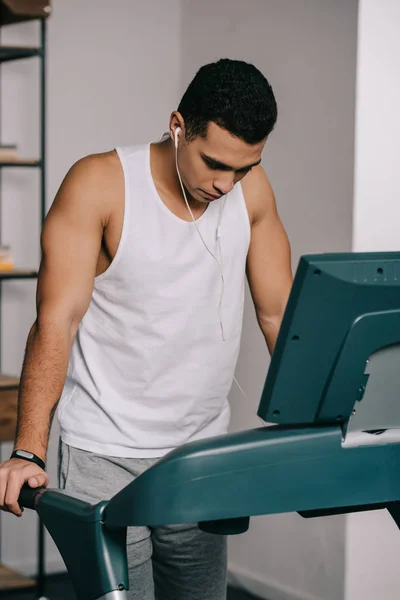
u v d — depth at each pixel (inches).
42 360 67.9
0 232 159.9
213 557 79.1
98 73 165.0
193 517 48.0
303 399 48.9
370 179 124.0
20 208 161.3
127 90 167.5
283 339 47.1
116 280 72.6
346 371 48.5
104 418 73.9
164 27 169.9
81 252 70.3
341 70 138.5
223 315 75.4
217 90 63.9
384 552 132.6
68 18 161.9
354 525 134.7
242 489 48.6
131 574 73.4
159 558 79.6
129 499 49.4
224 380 77.1
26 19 144.4
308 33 144.3
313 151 144.3
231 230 74.9
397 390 50.6
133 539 72.7
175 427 75.1
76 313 70.7
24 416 66.2
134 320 72.9
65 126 163.0
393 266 47.5
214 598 80.5
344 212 138.5
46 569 164.6
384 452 51.3
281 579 152.1
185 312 73.2
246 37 156.8
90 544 52.3
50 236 70.6
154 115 170.4
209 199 68.3
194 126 65.5
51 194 163.0
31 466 59.1
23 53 144.3
